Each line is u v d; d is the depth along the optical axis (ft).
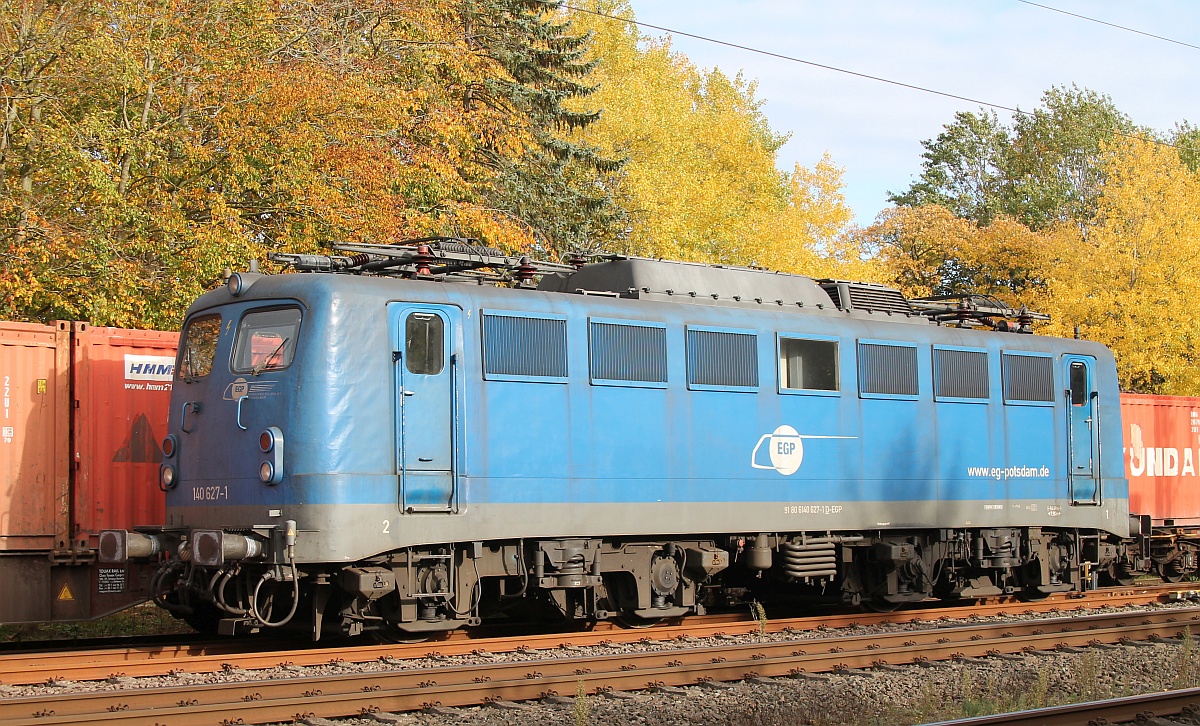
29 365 43.70
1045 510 55.98
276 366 37.58
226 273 40.55
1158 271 112.47
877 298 53.88
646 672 33.78
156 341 46.52
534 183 92.89
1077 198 205.05
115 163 60.34
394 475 37.60
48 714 27.27
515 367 40.42
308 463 36.35
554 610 44.62
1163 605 57.26
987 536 54.08
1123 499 59.62
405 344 38.29
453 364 39.11
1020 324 58.95
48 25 59.82
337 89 64.18
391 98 67.46
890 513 50.16
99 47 58.18
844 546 50.24
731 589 52.95
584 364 42.09
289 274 38.99
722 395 45.50
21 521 43.04
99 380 45.09
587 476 41.73
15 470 43.04
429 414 38.52
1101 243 117.08
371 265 41.14
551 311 41.50
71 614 43.93
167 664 35.04
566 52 98.94
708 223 118.42
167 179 62.23
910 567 51.93
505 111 89.30
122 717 26.55
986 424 53.98
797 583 53.78
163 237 59.93
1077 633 42.39
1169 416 75.82
